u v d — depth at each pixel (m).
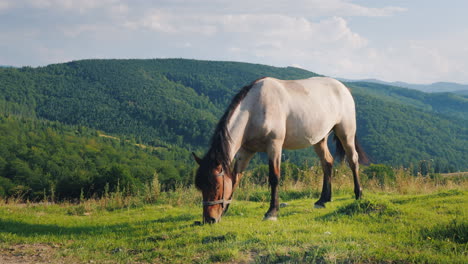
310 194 9.20
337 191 9.40
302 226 4.86
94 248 4.67
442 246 3.82
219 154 5.26
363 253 3.59
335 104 6.75
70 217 7.97
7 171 52.81
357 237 4.16
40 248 4.74
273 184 5.79
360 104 190.62
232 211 6.75
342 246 3.75
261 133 5.67
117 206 9.54
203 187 5.32
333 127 7.11
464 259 3.39
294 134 6.07
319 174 10.52
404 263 3.41
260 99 5.69
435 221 4.69
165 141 180.00
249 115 5.64
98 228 6.24
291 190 9.86
